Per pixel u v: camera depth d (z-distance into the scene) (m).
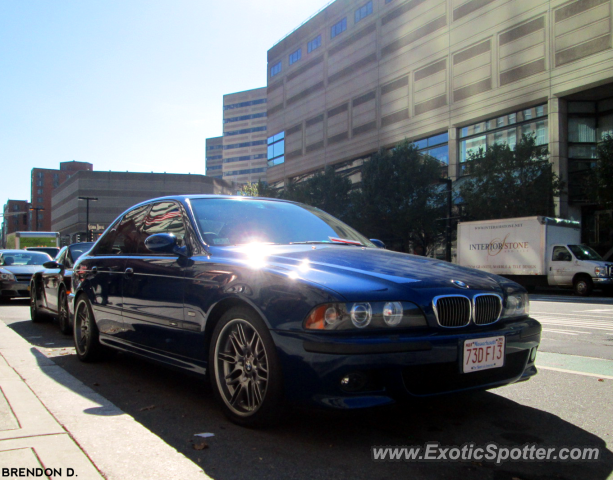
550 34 27.05
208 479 2.31
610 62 24.38
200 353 3.33
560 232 20.53
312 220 4.32
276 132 52.97
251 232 3.82
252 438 2.85
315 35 46.84
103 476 2.29
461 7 32.16
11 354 5.29
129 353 4.23
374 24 39.56
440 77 33.66
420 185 28.59
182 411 3.37
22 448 2.56
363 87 40.62
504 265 21.31
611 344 6.45
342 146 43.00
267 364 2.82
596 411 3.42
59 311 7.01
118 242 4.70
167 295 3.65
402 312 2.70
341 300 2.62
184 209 3.97
